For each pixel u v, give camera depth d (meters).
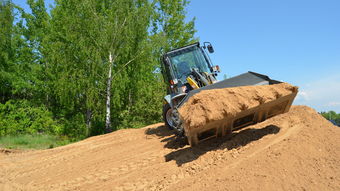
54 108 20.17
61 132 16.89
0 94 21.12
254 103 5.01
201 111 4.75
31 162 8.23
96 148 8.99
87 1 15.59
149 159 6.12
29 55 19.89
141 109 17.19
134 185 4.64
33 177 6.41
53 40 18.12
